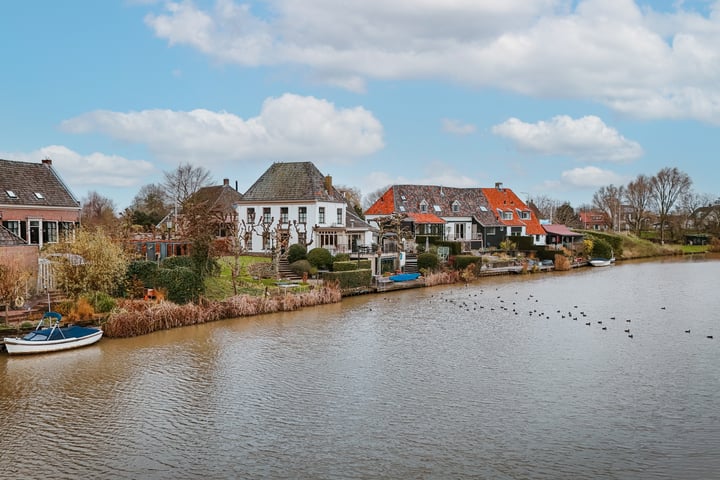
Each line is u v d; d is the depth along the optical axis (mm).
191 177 89438
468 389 23828
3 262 30141
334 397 22812
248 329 34906
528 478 16219
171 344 30859
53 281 34438
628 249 98938
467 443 18500
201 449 18078
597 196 143375
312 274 52094
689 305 45219
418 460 17328
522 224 89125
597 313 41719
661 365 27453
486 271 67062
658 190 121812
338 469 16766
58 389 23406
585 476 16312
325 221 60531
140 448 18125
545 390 23672
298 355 29047
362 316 39875
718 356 29109
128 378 24906
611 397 22797
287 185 61281
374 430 19562
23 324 28922
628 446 18266
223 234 63906
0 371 25641
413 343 31891
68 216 49688
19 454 17656
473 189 90062
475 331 35250
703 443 18438
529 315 40906
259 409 21469
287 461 17266
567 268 76000
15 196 45562
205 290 40531
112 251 33562
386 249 62219
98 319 31859
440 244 72188
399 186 82562
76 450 17953
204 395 22953
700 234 121062
